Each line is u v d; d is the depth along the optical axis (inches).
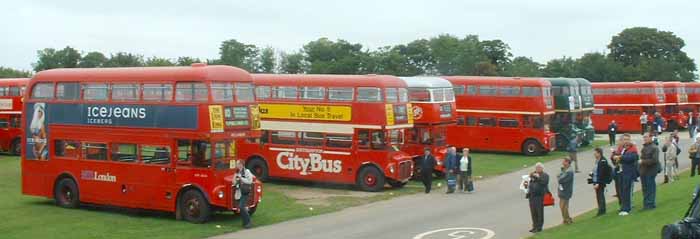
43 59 3179.1
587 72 4271.7
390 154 1409.9
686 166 1724.9
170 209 1081.4
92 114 1149.7
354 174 1425.9
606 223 871.1
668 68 4365.2
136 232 978.7
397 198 1326.3
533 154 2078.0
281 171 1492.4
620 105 2876.5
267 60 3393.2
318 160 1456.7
